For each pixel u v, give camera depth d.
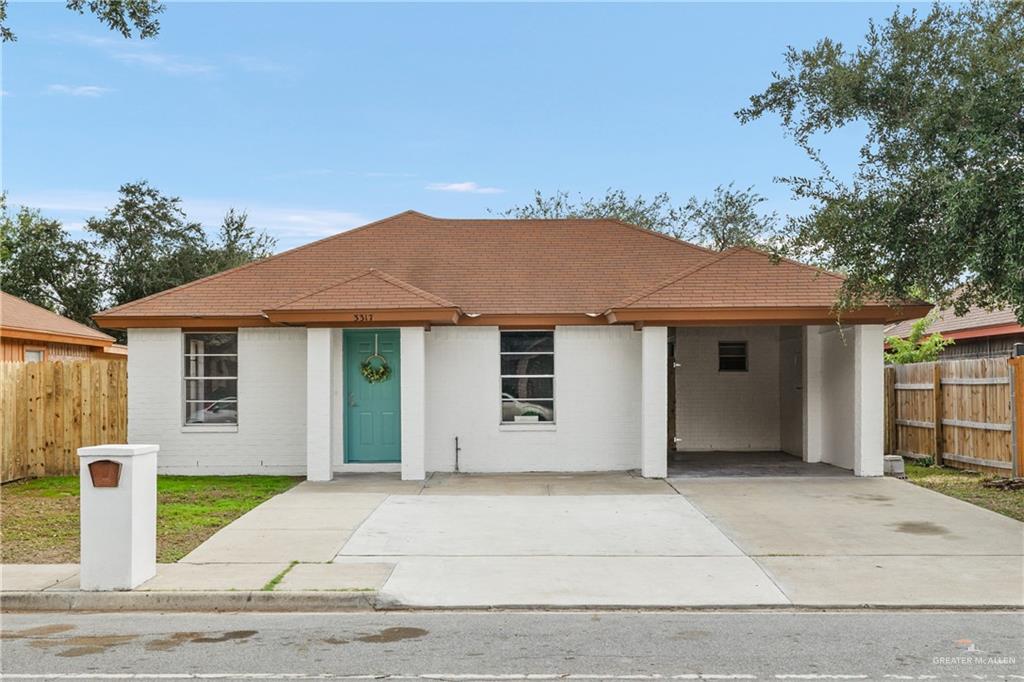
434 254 18.44
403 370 15.80
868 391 15.70
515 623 7.62
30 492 14.85
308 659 6.59
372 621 7.73
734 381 19.56
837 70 13.41
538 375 17.05
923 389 17.83
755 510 12.62
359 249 18.55
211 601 8.23
